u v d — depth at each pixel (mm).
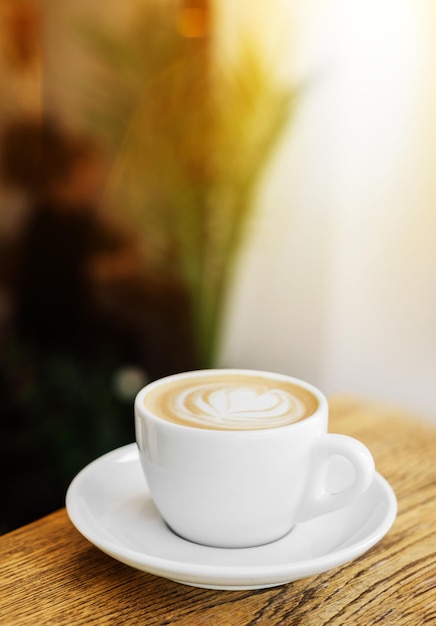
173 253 2314
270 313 2396
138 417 499
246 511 470
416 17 1954
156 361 2420
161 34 2260
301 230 2285
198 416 490
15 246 2316
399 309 2109
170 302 2375
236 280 2361
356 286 2207
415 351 2082
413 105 2000
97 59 2273
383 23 2029
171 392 540
